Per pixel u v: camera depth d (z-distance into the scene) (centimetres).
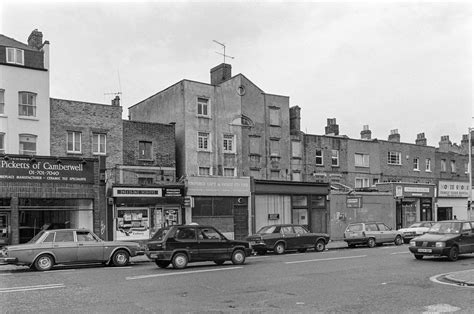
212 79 4209
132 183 3262
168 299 1209
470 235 2200
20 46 3234
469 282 1421
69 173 2819
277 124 4212
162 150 3612
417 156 5094
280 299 1205
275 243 2673
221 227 3466
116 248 2092
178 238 1942
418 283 1457
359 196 4234
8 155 2650
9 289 1377
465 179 5556
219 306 1118
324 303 1149
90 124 3356
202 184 3394
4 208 2630
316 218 3966
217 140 3878
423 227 3488
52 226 2769
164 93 4019
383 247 3117
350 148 4588
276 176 4141
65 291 1339
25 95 3153
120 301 1184
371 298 1212
